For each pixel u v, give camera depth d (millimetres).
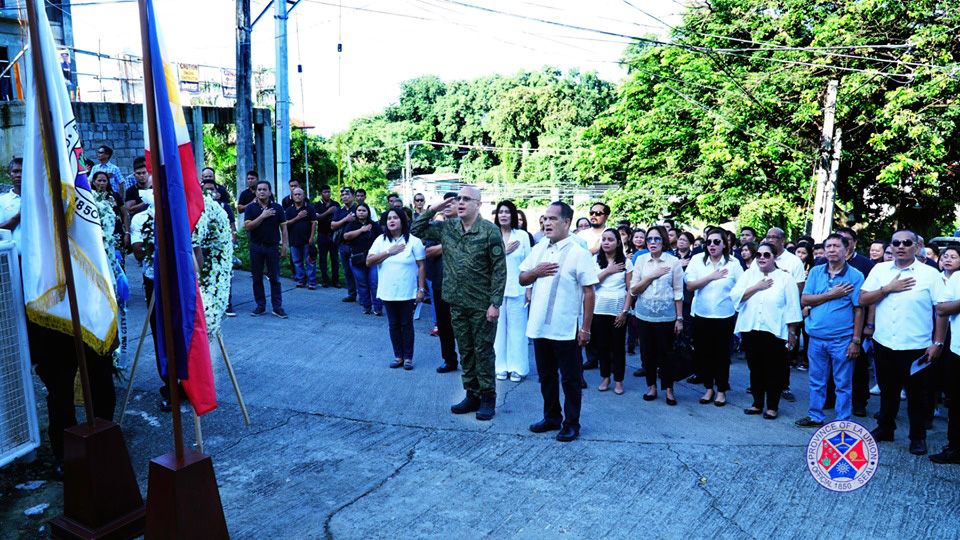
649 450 5312
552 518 4176
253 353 7605
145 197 5824
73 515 3770
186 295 3752
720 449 5406
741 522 4207
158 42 3631
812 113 18031
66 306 4176
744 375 8375
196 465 3439
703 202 20531
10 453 4367
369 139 69562
